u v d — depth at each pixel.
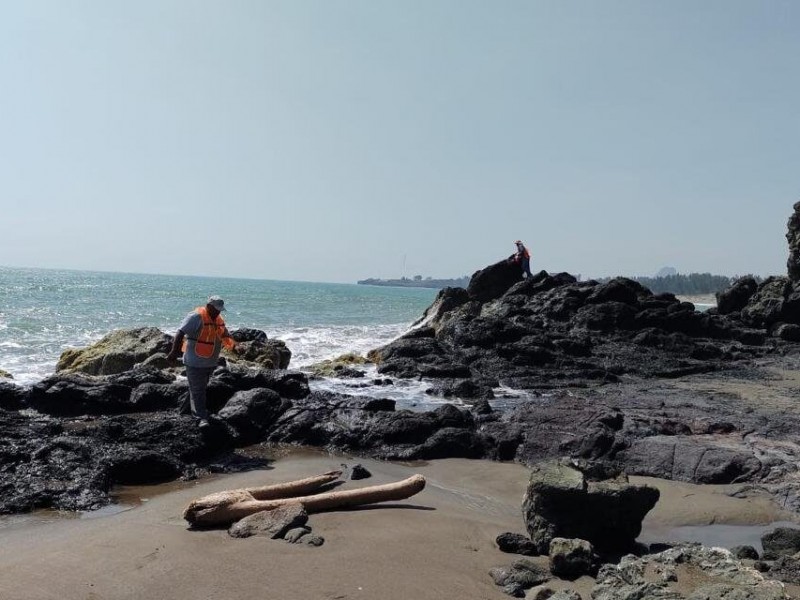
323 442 10.98
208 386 11.98
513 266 36.50
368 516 6.83
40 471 7.95
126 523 6.58
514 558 5.90
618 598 4.70
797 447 10.34
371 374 20.38
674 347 25.44
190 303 54.62
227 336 11.06
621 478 6.57
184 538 6.01
